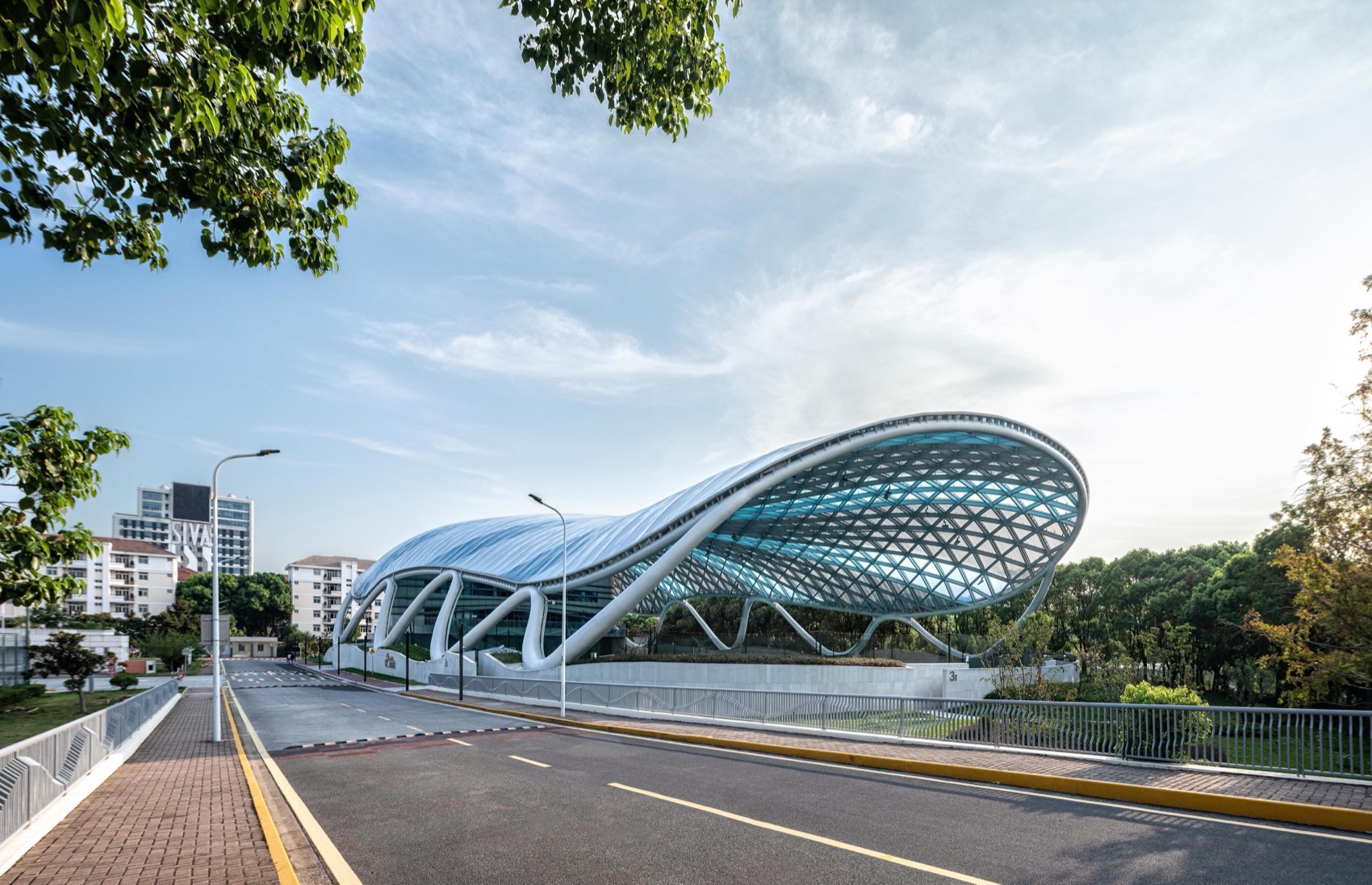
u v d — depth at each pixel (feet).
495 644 243.60
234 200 25.03
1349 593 52.65
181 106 20.22
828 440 123.95
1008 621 247.70
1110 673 126.52
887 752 51.42
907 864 26.11
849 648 232.12
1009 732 51.75
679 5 26.73
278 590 459.32
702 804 36.78
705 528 130.82
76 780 41.19
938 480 157.48
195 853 28.22
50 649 125.49
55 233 23.80
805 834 30.42
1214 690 188.55
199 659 331.98
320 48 22.85
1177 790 35.47
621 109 29.60
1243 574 158.61
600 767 49.80
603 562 153.58
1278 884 23.68
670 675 136.98
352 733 77.66
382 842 30.66
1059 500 156.76
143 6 18.25
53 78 20.88
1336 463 54.54
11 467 24.23
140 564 396.78
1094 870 25.17
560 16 26.13
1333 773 37.58
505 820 34.35
